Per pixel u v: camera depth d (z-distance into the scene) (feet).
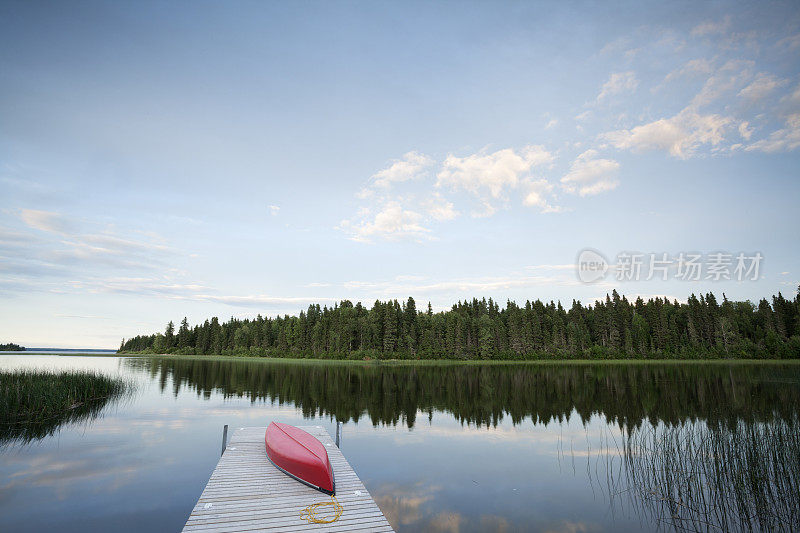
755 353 279.08
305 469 31.32
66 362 260.62
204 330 444.96
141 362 283.38
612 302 392.47
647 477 40.40
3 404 64.59
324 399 95.96
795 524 30.45
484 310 396.37
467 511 32.96
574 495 36.32
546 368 223.51
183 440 54.49
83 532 28.89
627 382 134.51
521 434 59.98
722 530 29.58
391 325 328.70
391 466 44.65
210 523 24.31
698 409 77.77
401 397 100.32
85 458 46.14
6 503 33.76
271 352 372.79
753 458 41.73
